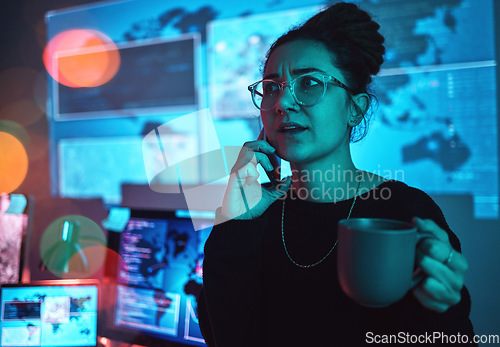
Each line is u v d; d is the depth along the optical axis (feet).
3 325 3.26
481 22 5.68
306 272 2.04
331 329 1.93
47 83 8.57
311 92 1.86
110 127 8.38
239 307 2.13
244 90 7.25
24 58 8.57
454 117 5.86
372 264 1.18
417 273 1.34
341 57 1.90
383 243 1.16
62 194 8.48
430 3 5.91
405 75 6.09
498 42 5.62
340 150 2.08
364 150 6.30
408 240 1.19
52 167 8.51
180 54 7.78
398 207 2.00
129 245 3.56
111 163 8.34
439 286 1.28
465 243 4.75
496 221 5.15
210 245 2.23
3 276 4.00
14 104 8.54
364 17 2.02
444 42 5.87
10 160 8.52
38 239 5.03
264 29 7.04
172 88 7.88
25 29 8.56
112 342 3.55
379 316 1.87
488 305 4.61
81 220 4.89
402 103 6.12
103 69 8.42
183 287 3.25
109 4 8.31
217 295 2.16
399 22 6.10
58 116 8.64
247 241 2.17
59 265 4.00
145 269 3.44
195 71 7.66
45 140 8.56
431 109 5.98
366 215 2.01
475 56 5.73
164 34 7.91
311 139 1.89
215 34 7.47
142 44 8.09
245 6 7.20
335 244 2.02
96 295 3.37
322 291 1.99
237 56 7.30
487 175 5.72
